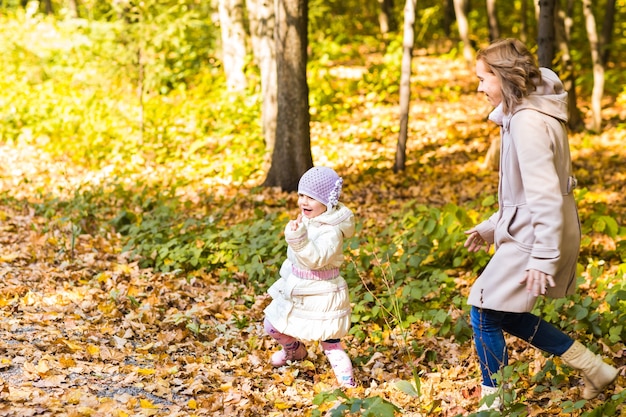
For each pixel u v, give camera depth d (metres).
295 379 4.08
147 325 4.73
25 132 12.30
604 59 16.44
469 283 5.76
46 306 4.86
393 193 9.59
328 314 3.82
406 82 10.34
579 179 9.72
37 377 3.59
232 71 15.47
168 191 8.94
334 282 3.85
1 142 12.34
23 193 9.20
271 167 9.67
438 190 9.63
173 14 12.99
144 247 6.35
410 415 3.47
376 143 12.43
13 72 15.88
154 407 3.40
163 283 5.63
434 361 4.41
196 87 16.16
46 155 11.50
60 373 3.67
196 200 9.09
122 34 11.98
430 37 22.91
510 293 3.19
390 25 22.09
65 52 16.44
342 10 25.98
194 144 11.68
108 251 6.43
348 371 3.90
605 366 3.33
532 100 3.13
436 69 18.44
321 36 20.14
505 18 23.48
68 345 4.04
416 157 11.47
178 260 6.03
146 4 11.83
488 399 3.13
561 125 3.17
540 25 8.41
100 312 4.88
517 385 3.86
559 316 4.72
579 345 3.35
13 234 6.84
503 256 3.22
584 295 5.40
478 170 10.58
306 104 9.51
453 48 20.66
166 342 4.46
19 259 5.95
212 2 17.98
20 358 3.81
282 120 9.49
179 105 14.43
